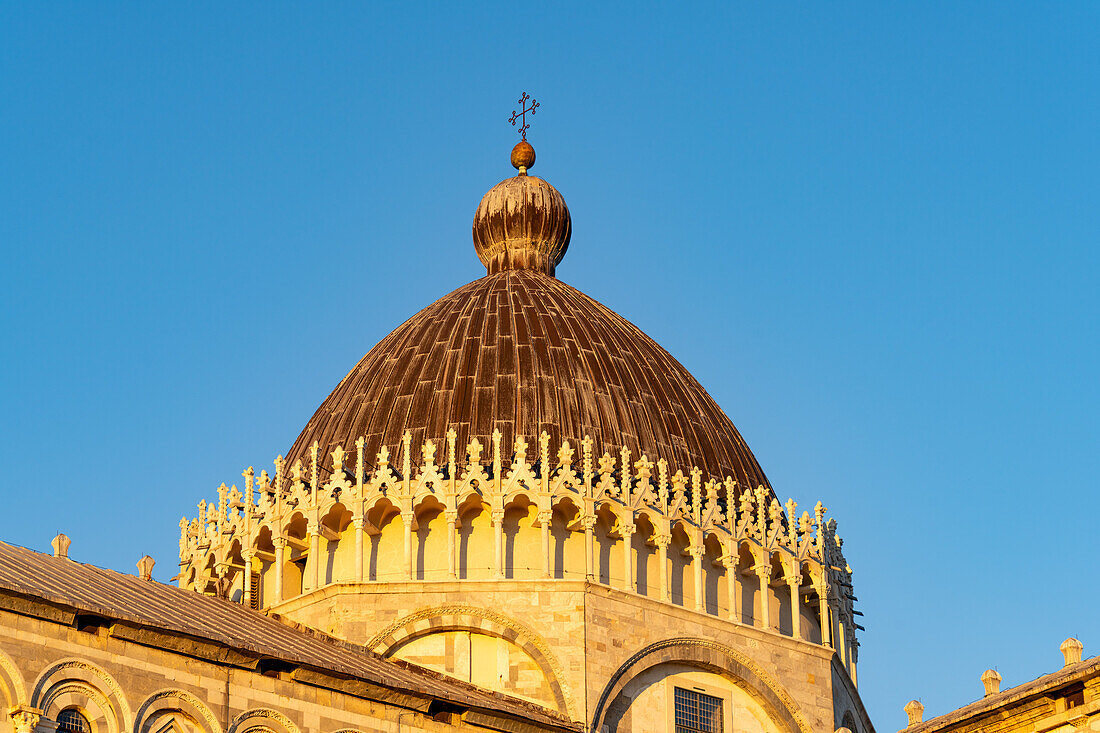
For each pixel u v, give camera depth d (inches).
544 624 2706.7
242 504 2960.1
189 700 2118.6
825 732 2876.5
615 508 2795.3
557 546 2785.4
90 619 2054.6
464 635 2716.5
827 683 2915.8
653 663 2743.6
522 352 2992.1
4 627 1987.0
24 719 1963.6
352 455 2920.8
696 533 2851.9
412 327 3144.7
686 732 2765.7
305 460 2994.6
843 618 3090.6
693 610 2807.6
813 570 2987.2
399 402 2962.6
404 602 2728.8
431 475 2787.9
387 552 2807.6
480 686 2689.5
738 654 2827.3
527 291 3164.4
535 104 3585.1
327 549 2859.3
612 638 2716.5
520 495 2770.7
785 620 2952.8
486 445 2871.6
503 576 2736.2
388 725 2299.5
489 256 3420.3
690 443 3011.8
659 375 3095.5
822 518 3058.6
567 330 3061.0
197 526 3083.2
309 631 2598.4
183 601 2464.3
